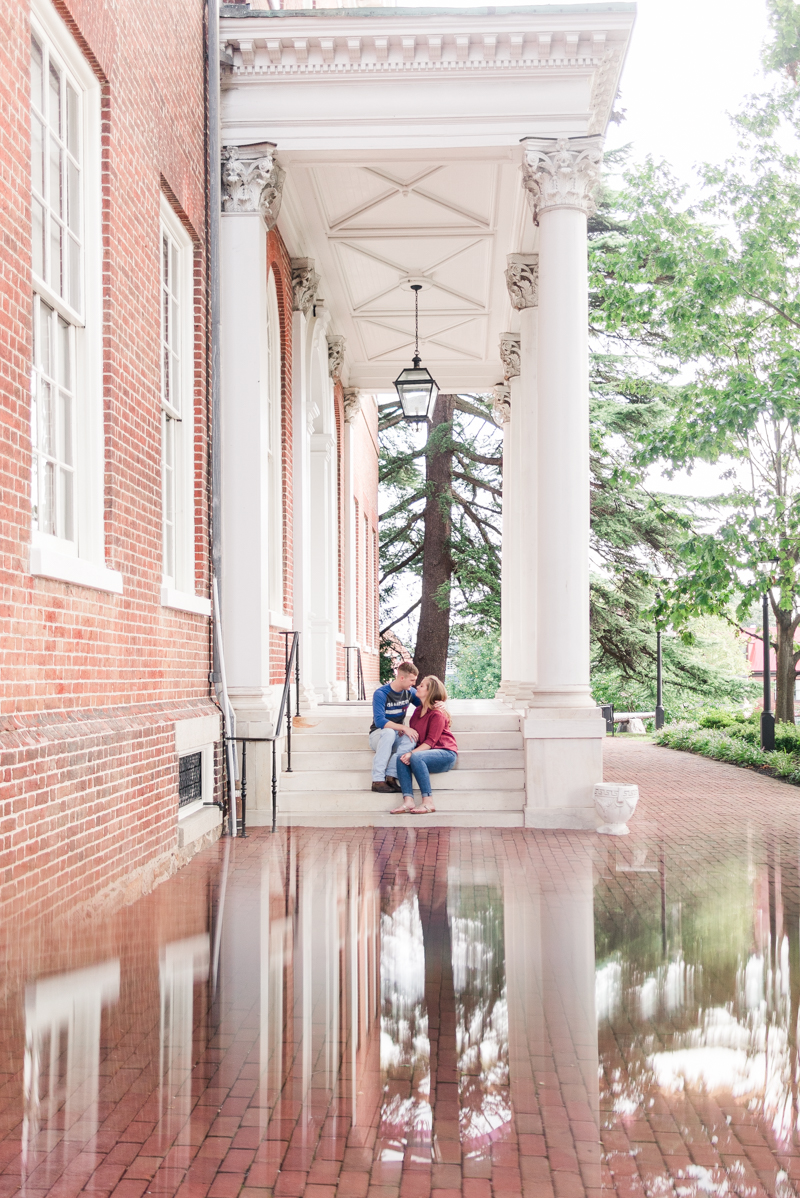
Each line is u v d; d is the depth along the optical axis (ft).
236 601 35.24
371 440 93.50
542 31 35.17
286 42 35.42
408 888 23.68
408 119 36.19
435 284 53.72
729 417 54.13
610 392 98.43
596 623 103.55
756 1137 10.70
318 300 52.85
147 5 26.76
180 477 32.27
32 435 20.21
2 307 17.39
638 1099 11.62
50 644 19.56
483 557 109.09
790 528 57.06
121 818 22.47
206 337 34.09
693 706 119.03
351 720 39.93
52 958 16.78
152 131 27.30
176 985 15.58
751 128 57.11
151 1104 11.32
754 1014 14.51
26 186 18.53
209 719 31.27
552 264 36.22
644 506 96.27
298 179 41.65
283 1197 9.43
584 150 36.06
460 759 37.22
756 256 55.93
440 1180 9.79
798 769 50.39
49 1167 9.90
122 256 24.47
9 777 16.69
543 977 16.30
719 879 24.95
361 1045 13.16
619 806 32.60
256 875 25.46
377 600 100.37
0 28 17.52
